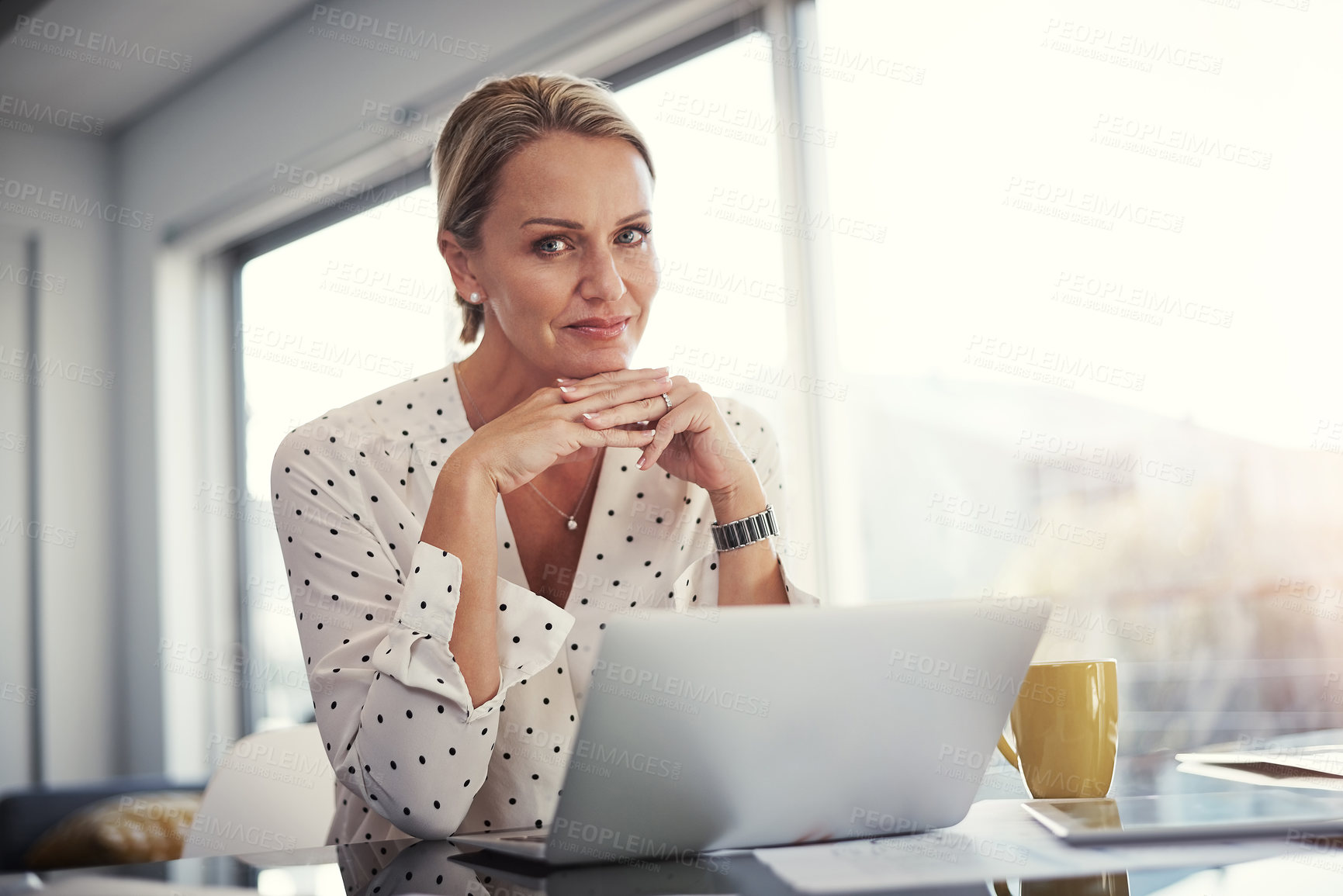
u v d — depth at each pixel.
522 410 1.04
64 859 2.45
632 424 1.12
